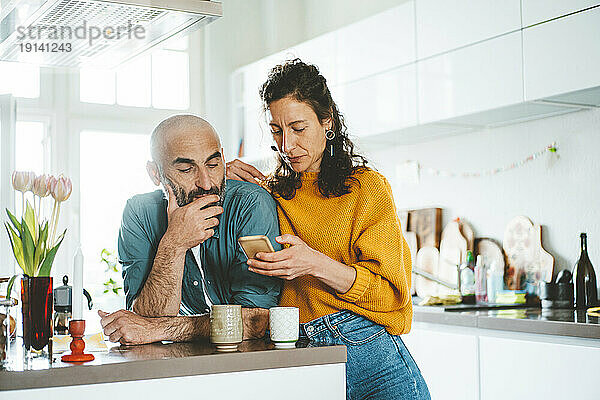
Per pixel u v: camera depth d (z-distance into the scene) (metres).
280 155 2.04
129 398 1.49
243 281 1.94
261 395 1.63
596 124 2.96
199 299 2.01
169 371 1.53
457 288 3.50
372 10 3.73
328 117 1.99
